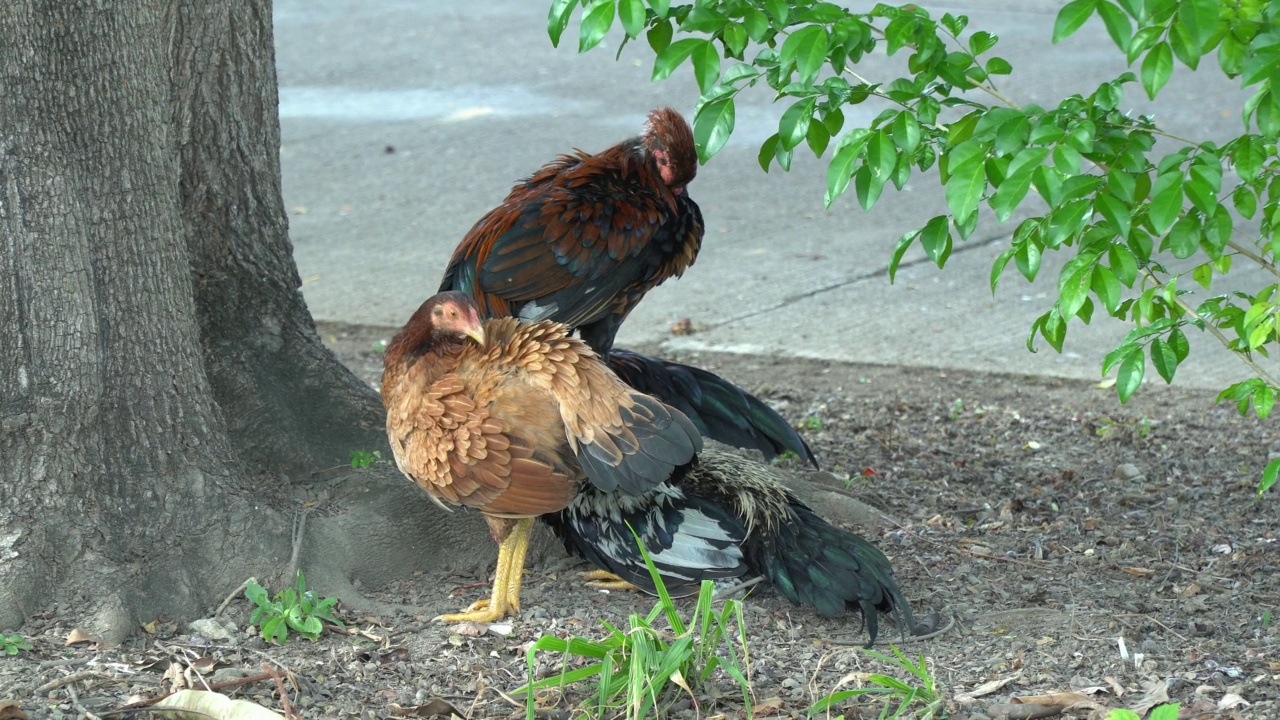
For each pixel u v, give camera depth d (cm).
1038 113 357
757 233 1100
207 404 471
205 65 510
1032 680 404
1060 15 314
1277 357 818
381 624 450
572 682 378
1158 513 571
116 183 437
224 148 522
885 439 679
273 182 543
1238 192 400
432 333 440
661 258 551
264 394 522
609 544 473
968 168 350
